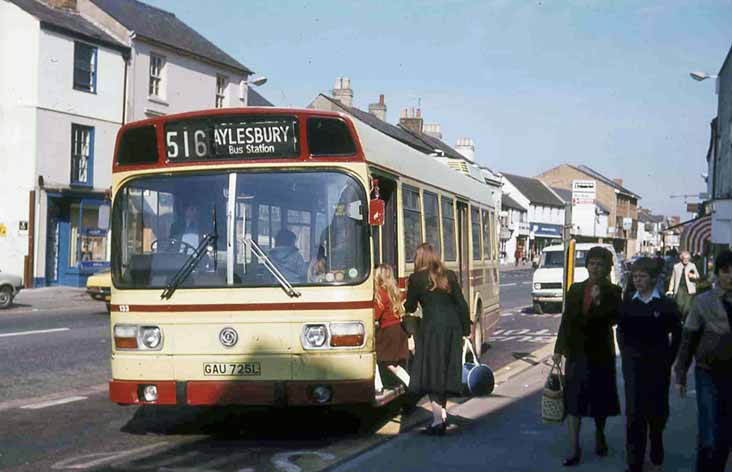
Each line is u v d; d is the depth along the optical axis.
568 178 122.38
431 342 8.81
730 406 6.42
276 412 10.55
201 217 8.64
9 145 32.78
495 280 17.97
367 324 8.38
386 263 9.88
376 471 7.32
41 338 17.50
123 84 36.69
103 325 20.73
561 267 30.66
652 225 149.25
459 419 9.84
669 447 8.38
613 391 7.61
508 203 95.38
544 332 22.94
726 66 38.16
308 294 8.34
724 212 24.45
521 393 11.70
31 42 32.62
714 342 6.41
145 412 10.43
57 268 33.94
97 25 37.25
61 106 33.69
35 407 10.59
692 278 17.30
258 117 8.65
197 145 8.75
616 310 7.47
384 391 9.02
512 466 7.53
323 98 61.81
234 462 7.77
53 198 33.50
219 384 8.38
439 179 12.52
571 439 7.62
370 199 8.57
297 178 8.59
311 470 7.40
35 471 7.40
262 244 8.52
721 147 40.66
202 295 8.47
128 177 8.88
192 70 41.06
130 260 8.73
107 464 7.68
